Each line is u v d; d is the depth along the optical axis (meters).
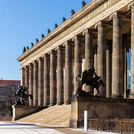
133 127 36.22
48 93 98.94
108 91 82.62
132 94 52.69
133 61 52.09
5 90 196.25
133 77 52.03
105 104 50.34
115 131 37.19
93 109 49.31
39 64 104.88
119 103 51.34
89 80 51.06
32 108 97.12
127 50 78.19
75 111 49.00
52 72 93.19
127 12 59.38
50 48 94.19
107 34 78.75
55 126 54.47
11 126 55.09
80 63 75.62
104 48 64.12
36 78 109.62
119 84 56.97
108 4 61.59
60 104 86.12
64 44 83.69
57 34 88.38
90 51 69.75
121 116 51.06
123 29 74.69
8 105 175.12
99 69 63.62
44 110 88.81
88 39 70.06
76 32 75.62
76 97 48.94
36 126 54.56
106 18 62.94
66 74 81.69
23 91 99.94
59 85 86.88
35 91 108.88
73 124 48.97
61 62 87.44
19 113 96.19
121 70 57.81
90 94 50.41
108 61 83.75
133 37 52.62
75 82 75.19
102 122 40.94
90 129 42.59
